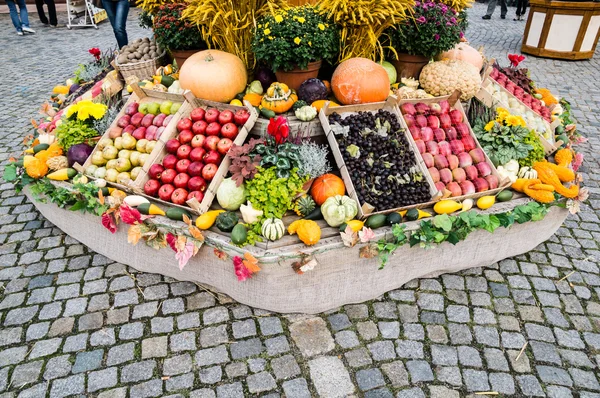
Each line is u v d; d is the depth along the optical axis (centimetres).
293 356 276
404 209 316
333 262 292
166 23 423
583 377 267
